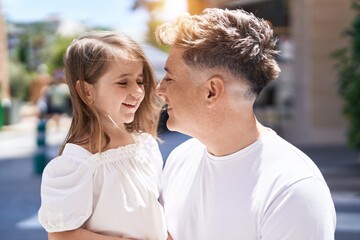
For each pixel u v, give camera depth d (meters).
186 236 2.07
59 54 35.56
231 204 1.92
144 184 2.12
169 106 2.04
